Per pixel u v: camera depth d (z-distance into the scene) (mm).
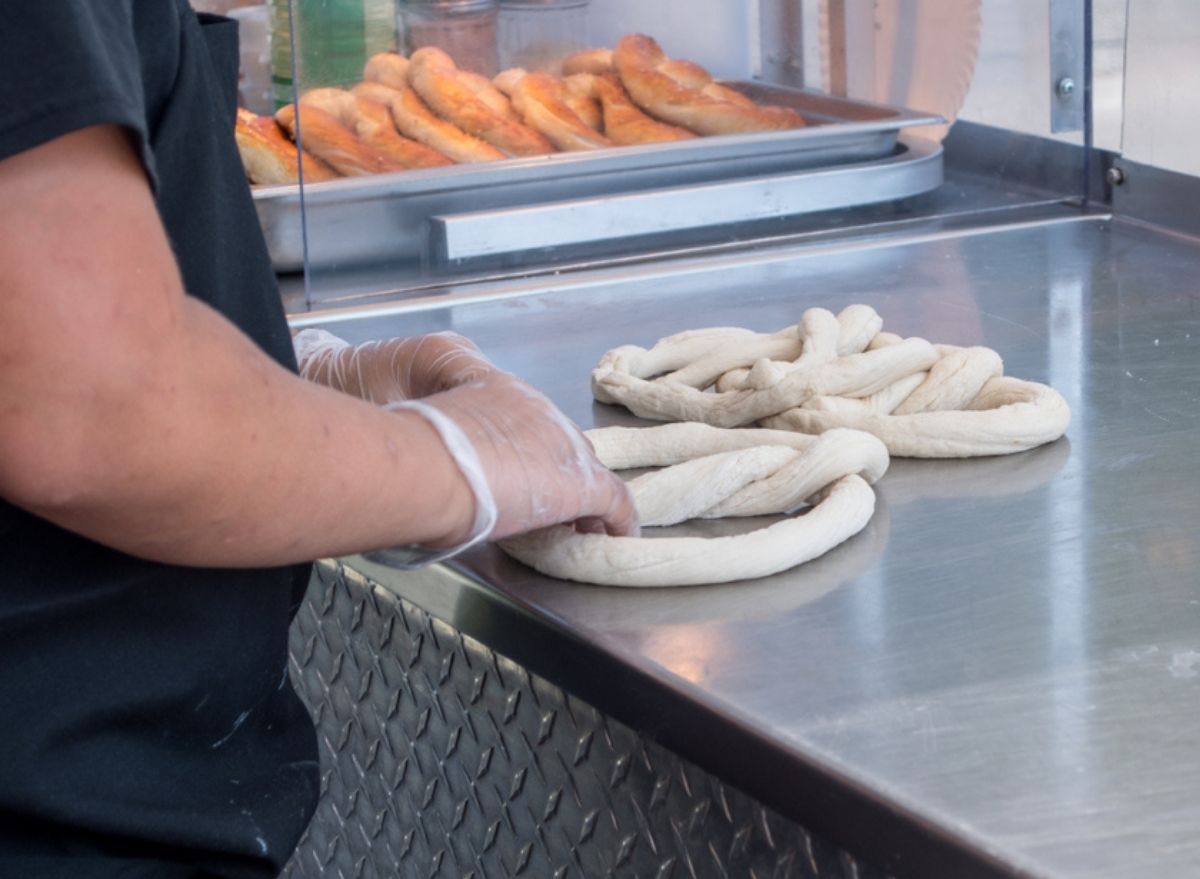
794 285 1463
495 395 785
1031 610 778
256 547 633
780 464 925
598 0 1712
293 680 1197
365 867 1171
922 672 718
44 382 547
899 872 612
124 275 556
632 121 1658
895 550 865
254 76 1885
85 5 559
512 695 896
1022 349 1216
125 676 700
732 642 760
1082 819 585
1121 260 1482
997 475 969
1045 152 1693
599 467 811
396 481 668
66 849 712
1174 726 654
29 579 669
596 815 846
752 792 687
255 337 772
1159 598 785
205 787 749
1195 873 547
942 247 1567
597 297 1460
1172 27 1508
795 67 1828
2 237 533
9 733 670
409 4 1616
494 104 1622
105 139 560
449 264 1511
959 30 1725
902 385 1062
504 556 885
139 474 576
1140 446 1003
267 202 1469
